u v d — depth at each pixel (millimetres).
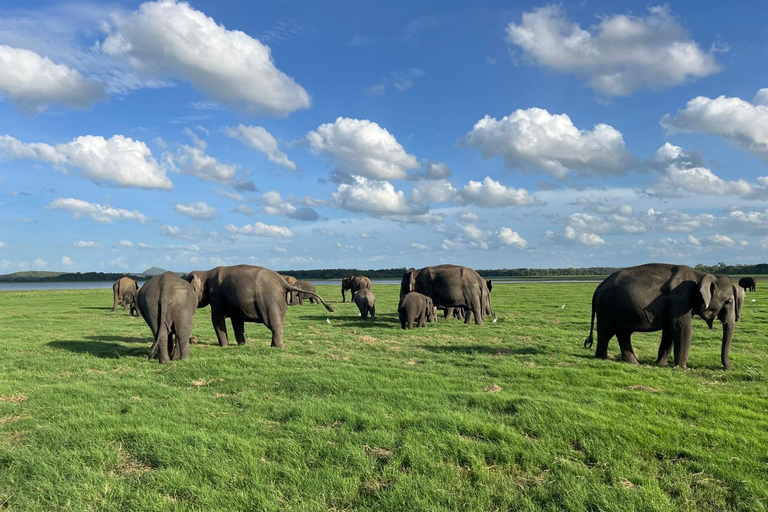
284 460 6066
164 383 10109
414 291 22938
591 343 13727
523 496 5242
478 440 6598
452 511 4980
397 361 12703
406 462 5980
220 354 13133
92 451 6219
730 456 6051
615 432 6664
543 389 9445
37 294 60594
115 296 31906
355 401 8469
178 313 12562
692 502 5137
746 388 9773
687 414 7703
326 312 28938
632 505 4992
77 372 11188
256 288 14539
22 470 5766
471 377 10617
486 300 24547
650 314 12289
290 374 10273
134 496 5230
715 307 11984
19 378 10586
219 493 5297
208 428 7129
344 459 6031
